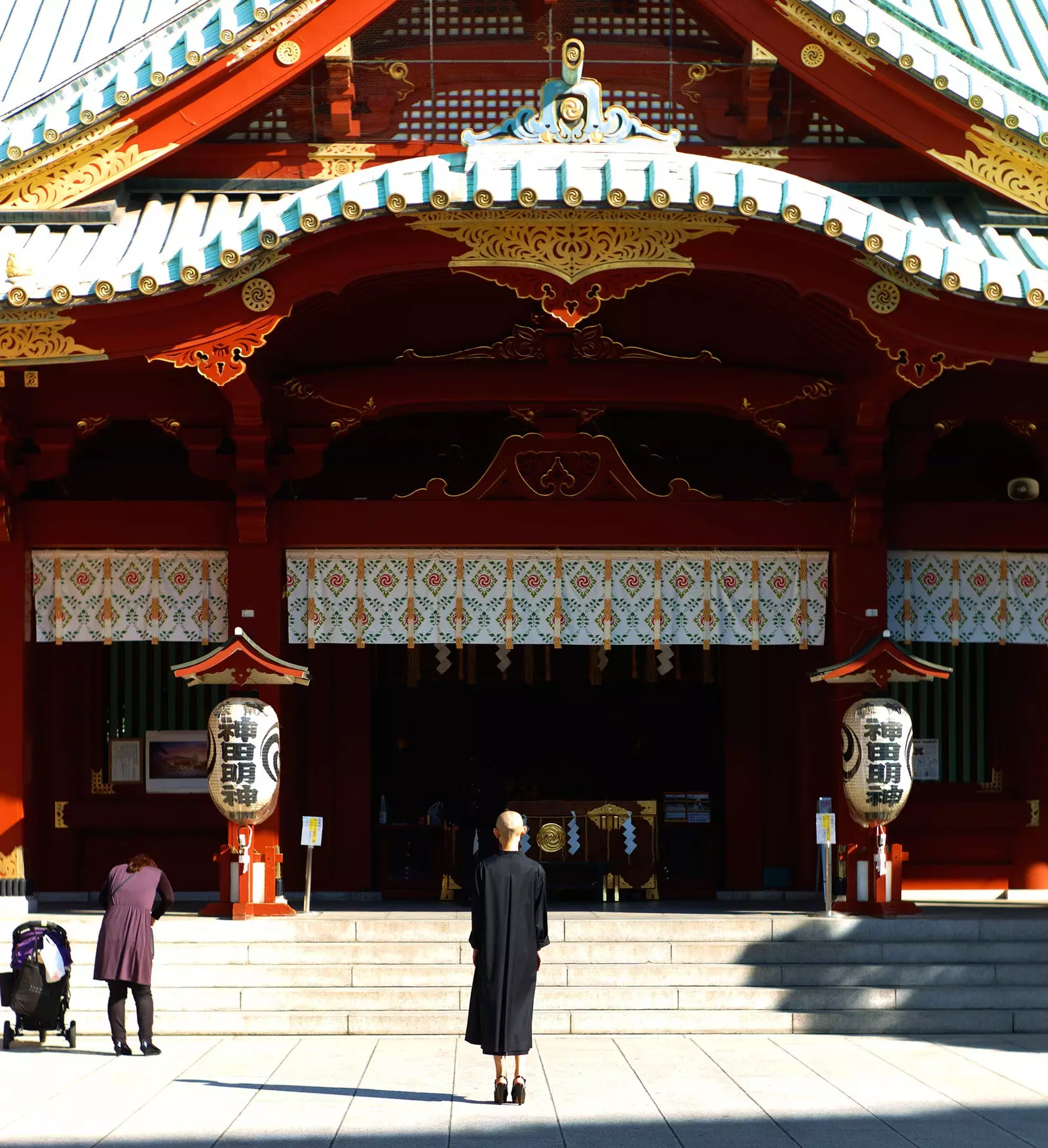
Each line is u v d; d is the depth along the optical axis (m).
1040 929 12.74
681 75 13.81
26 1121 8.55
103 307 12.09
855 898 13.61
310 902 14.52
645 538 14.70
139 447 16.56
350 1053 10.69
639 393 14.42
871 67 12.96
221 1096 9.24
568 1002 11.77
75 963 12.34
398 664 17.19
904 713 13.51
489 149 11.73
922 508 14.94
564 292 12.02
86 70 13.58
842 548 14.72
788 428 14.64
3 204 13.34
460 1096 9.28
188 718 16.62
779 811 16.94
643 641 14.67
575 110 11.83
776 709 17.05
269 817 13.87
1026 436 14.82
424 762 17.33
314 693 16.92
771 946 12.47
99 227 13.48
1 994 10.98
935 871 16.64
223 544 14.60
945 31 13.62
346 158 13.82
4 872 14.08
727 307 13.96
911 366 12.45
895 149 13.91
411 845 16.70
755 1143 8.13
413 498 14.66
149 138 13.30
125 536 14.56
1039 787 16.59
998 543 14.95
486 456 16.70
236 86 13.23
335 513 14.61
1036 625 15.04
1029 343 12.27
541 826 16.39
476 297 13.89
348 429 14.56
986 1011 11.64
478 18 13.79
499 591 14.69
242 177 13.92
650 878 16.47
